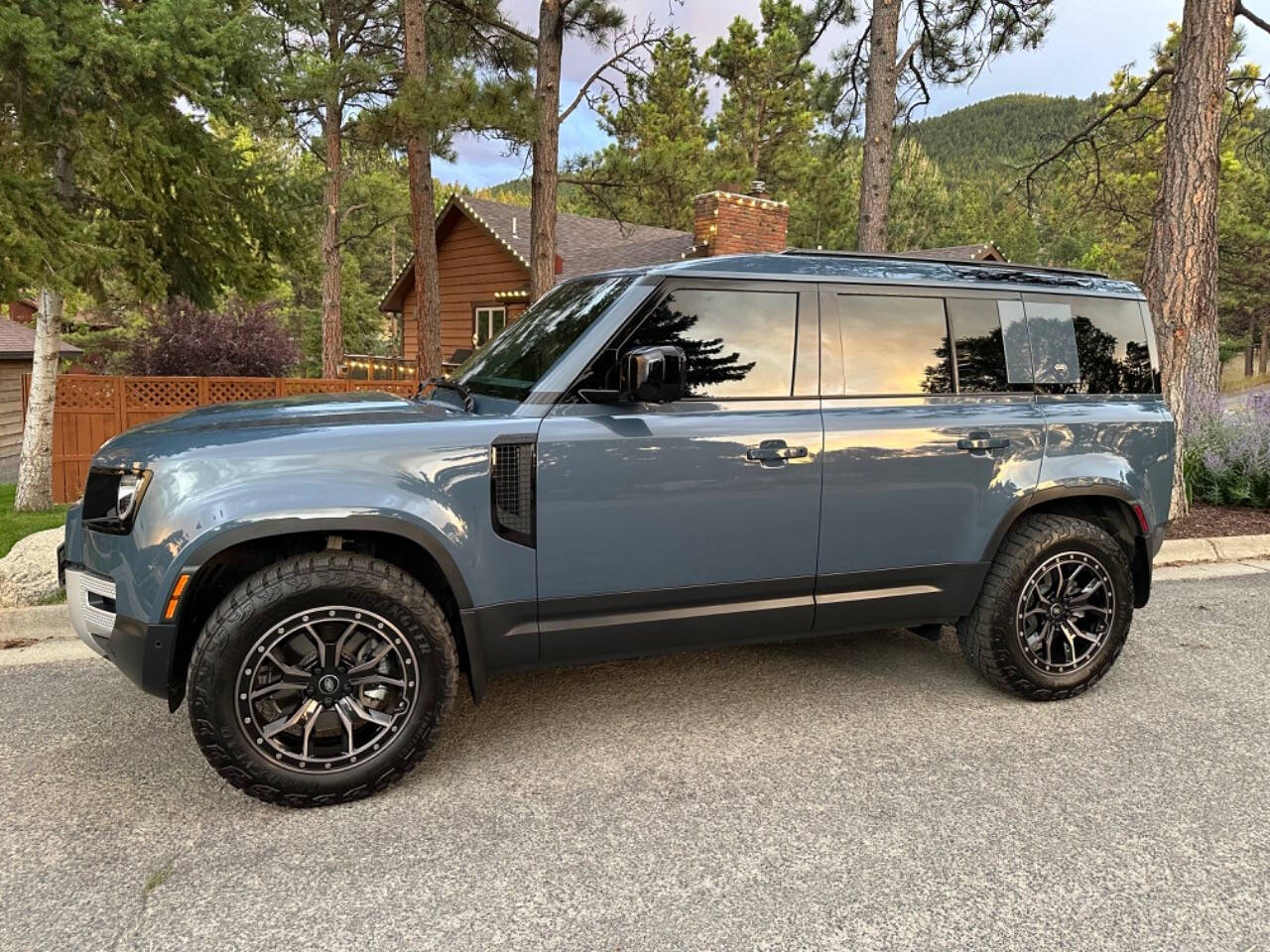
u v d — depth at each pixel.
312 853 2.69
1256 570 6.54
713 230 15.92
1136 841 2.78
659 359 2.95
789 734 3.59
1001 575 3.78
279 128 8.07
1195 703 3.95
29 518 7.83
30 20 5.71
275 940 2.27
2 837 2.76
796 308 3.53
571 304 3.67
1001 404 3.82
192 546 2.73
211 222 8.20
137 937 2.28
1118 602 3.95
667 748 3.46
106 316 21.39
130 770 3.22
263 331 14.51
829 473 3.46
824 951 2.24
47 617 4.69
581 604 3.22
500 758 3.37
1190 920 2.37
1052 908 2.43
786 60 28.36
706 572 3.36
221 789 3.08
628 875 2.58
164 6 6.46
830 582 3.56
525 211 19.91
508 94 9.02
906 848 2.73
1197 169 7.41
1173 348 7.64
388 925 2.34
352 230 27.66
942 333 3.76
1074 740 3.55
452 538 3.00
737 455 3.32
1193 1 7.31
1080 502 4.16
